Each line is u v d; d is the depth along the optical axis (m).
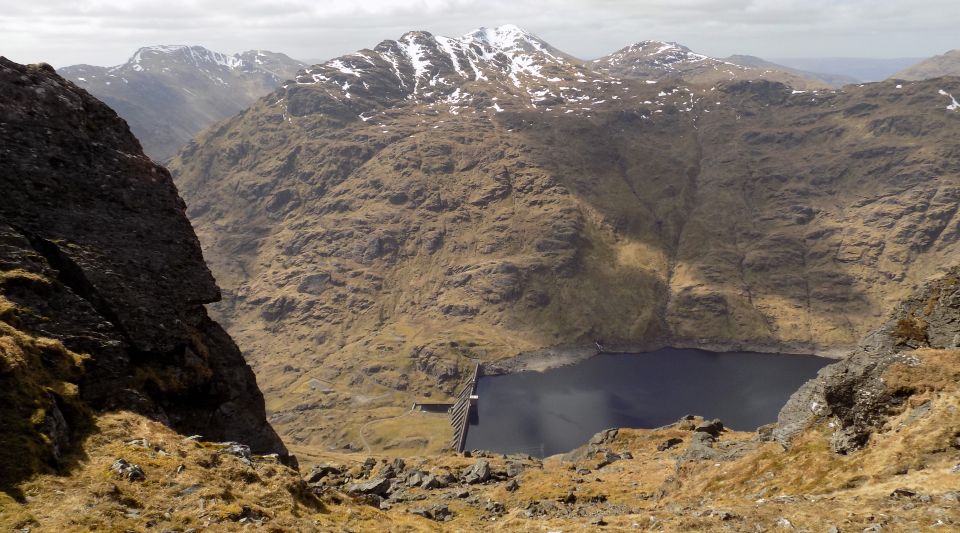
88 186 41.53
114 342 35.75
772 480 46.56
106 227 40.78
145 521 23.98
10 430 25.95
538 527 33.69
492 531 35.19
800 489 41.53
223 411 43.19
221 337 45.75
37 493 23.97
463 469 77.94
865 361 51.66
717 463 57.94
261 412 46.00
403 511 44.03
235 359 45.75
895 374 44.44
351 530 29.22
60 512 23.12
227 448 33.75
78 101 44.25
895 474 36.06
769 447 54.59
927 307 52.97
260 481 30.42
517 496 59.34
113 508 24.12
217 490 27.34
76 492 24.67
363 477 74.00
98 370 34.06
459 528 35.69
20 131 40.25
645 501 54.56
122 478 26.58
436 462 83.75
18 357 29.30
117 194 42.59
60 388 30.55
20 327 32.38
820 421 51.75
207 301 43.56
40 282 34.88
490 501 56.97
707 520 30.31
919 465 35.78
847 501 31.42
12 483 23.98
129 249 41.00
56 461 26.41
